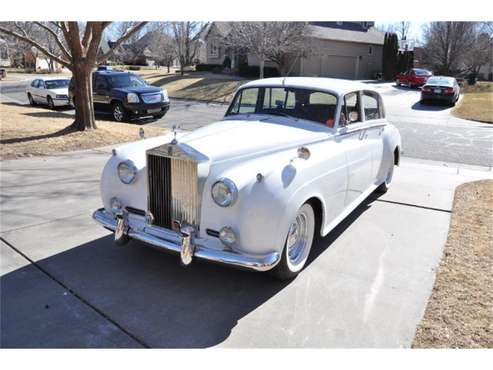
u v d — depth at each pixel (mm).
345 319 3221
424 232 4953
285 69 30469
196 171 3383
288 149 3957
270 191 3297
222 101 22781
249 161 3623
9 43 34625
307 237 3918
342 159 4340
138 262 4113
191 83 29469
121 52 61500
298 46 27625
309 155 3520
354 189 4844
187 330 3066
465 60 44938
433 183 7156
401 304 3428
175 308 3344
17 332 2994
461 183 7168
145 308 3332
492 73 46062
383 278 3855
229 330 3076
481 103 20984
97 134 10492
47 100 18625
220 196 3301
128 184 3867
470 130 13570
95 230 4859
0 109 15961
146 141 4246
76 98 10664
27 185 6535
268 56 29125
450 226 5141
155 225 3781
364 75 40969
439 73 43812
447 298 3480
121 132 11211
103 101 14477
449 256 4266
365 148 5059
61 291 3547
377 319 3219
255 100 4949
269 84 4898
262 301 3459
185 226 3455
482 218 5371
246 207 3260
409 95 24922
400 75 31156
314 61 35062
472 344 2918
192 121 15039
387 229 5039
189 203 3488
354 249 4465
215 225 3406
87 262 4082
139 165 3842
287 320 3203
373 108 5512
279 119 4668
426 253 4383
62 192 6215
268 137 4008
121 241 3947
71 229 4867
